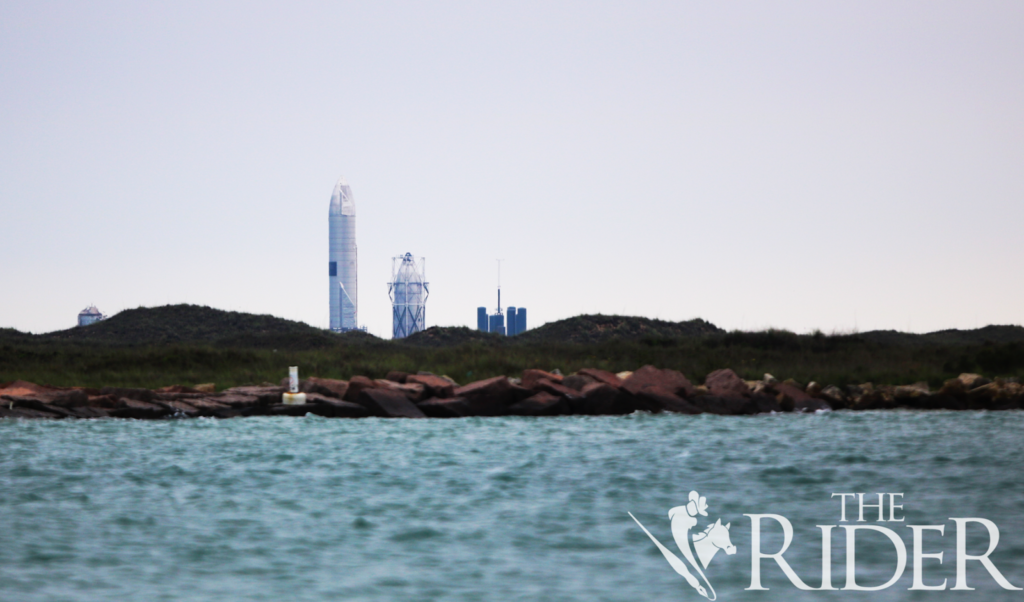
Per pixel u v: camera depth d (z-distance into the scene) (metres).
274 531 57.06
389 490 70.00
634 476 76.44
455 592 45.59
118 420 115.12
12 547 52.19
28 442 93.69
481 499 66.81
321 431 105.88
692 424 115.94
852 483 74.31
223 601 43.78
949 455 89.06
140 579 47.06
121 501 65.44
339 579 47.56
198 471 77.69
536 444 95.38
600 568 50.03
